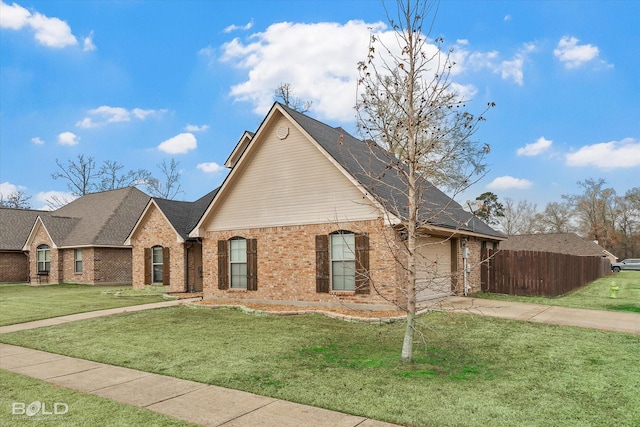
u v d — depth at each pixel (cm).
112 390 703
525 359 826
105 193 3722
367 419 559
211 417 577
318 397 642
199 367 820
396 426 535
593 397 619
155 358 900
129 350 978
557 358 827
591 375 720
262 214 1647
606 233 7644
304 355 892
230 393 674
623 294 2044
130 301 1880
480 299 1677
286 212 1586
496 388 663
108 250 3023
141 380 754
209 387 705
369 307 1380
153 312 1516
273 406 613
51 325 1345
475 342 963
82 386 729
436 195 2039
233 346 983
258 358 873
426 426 530
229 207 1745
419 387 673
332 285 1481
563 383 681
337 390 671
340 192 1465
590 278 3216
